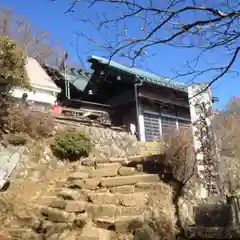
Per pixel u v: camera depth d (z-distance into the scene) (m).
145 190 6.67
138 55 2.81
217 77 2.68
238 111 9.25
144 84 15.17
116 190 6.86
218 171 6.25
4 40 9.07
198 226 4.29
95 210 6.21
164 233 5.30
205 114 6.57
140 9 2.51
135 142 12.84
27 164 8.65
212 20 2.39
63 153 9.76
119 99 17.31
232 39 2.49
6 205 6.64
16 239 5.75
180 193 6.01
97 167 8.47
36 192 7.59
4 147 8.49
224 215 4.24
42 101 14.46
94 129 11.81
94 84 16.41
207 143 6.46
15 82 9.56
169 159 7.00
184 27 2.46
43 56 19.58
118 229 5.55
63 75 16.61
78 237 5.58
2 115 9.27
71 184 7.50
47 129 10.14
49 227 5.80
